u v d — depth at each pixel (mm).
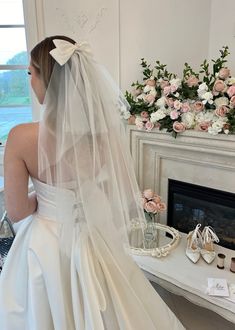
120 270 1127
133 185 1211
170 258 1749
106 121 1020
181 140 1848
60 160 954
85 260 1050
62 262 1090
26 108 2330
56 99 930
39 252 1073
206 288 1516
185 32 1971
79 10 1932
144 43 1979
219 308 1481
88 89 938
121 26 1934
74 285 1062
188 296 1584
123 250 1188
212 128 1657
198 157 1902
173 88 1791
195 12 1939
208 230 1790
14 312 1159
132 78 2051
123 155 1132
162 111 1860
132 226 1614
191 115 1769
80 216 1050
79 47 940
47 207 1089
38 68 945
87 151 971
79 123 925
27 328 1166
